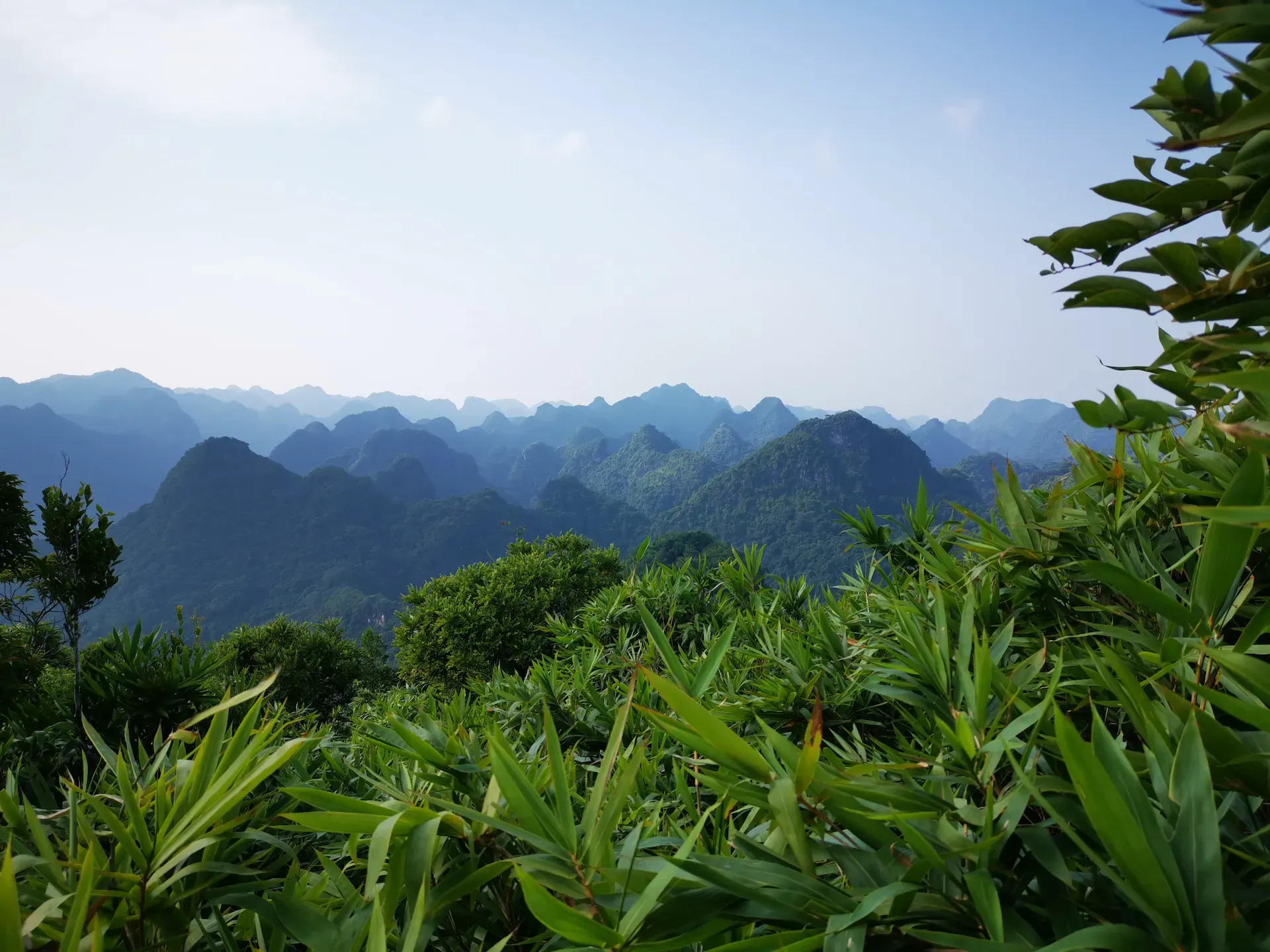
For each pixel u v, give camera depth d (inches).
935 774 39.9
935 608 64.7
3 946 25.5
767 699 83.0
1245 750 26.7
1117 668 34.5
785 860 32.8
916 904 29.2
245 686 195.8
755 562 184.4
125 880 34.5
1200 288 28.4
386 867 37.4
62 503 267.7
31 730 140.3
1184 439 64.9
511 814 39.6
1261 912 26.0
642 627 185.9
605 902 31.6
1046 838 29.4
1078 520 70.0
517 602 404.5
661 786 71.7
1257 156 25.6
